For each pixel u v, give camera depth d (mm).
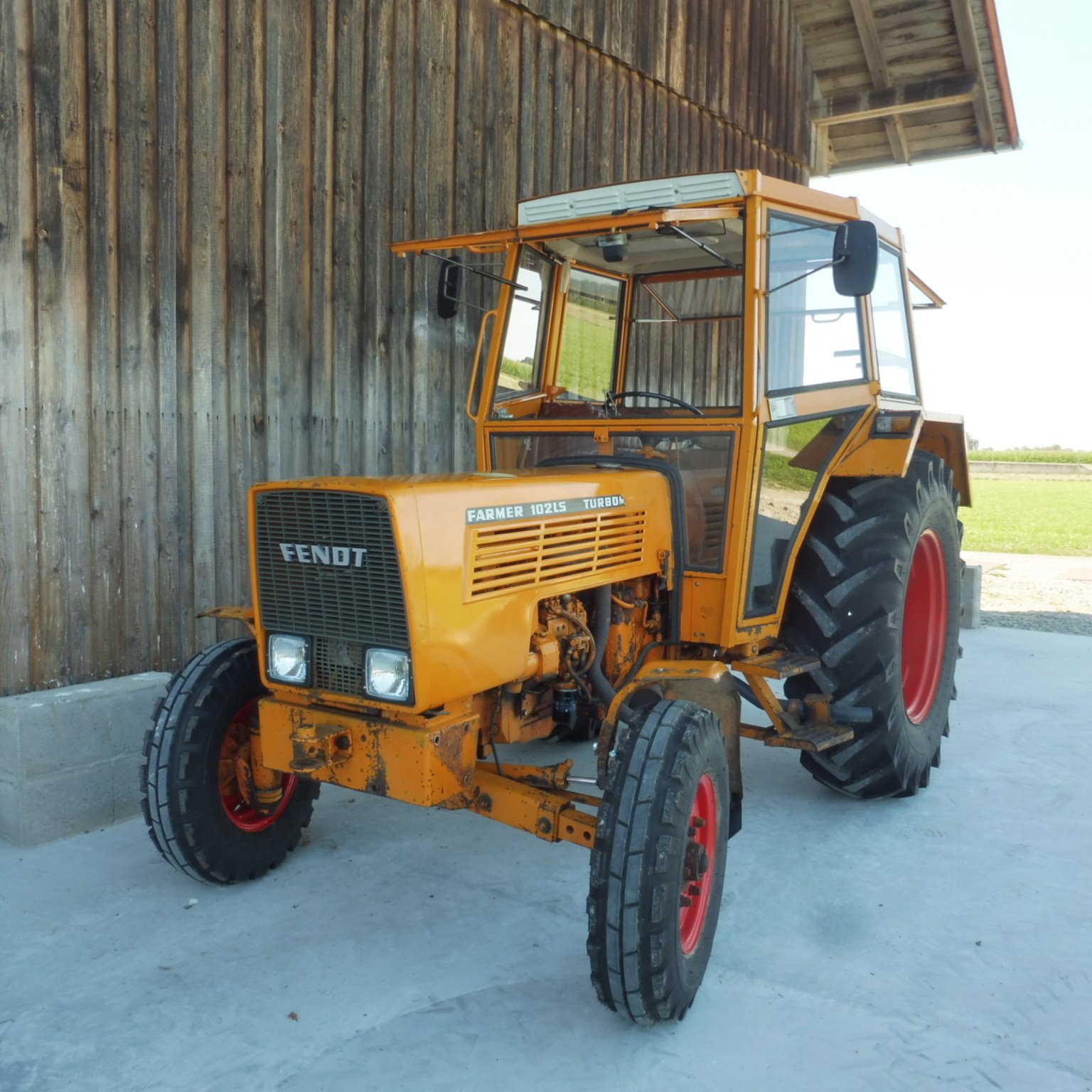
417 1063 2516
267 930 3186
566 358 4188
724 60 8750
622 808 2598
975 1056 2559
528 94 6586
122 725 4055
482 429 4066
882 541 4020
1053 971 2973
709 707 3090
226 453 4914
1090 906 3387
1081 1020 2725
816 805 4320
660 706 2826
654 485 3555
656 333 4121
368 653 2777
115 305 4387
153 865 3660
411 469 5969
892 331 4508
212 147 4734
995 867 3691
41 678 4203
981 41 9500
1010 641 7828
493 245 3844
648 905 2508
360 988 2854
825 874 3623
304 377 5270
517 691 3086
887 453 4129
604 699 3320
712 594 3602
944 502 4602
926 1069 2504
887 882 3561
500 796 2918
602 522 3285
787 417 3654
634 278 4258
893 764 4043
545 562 3062
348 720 2863
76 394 4262
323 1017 2709
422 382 5980
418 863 3709
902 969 2980
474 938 3152
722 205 3443
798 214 3650
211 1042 2596
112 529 4438
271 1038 2615
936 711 4574
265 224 5016
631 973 2518
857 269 3236
